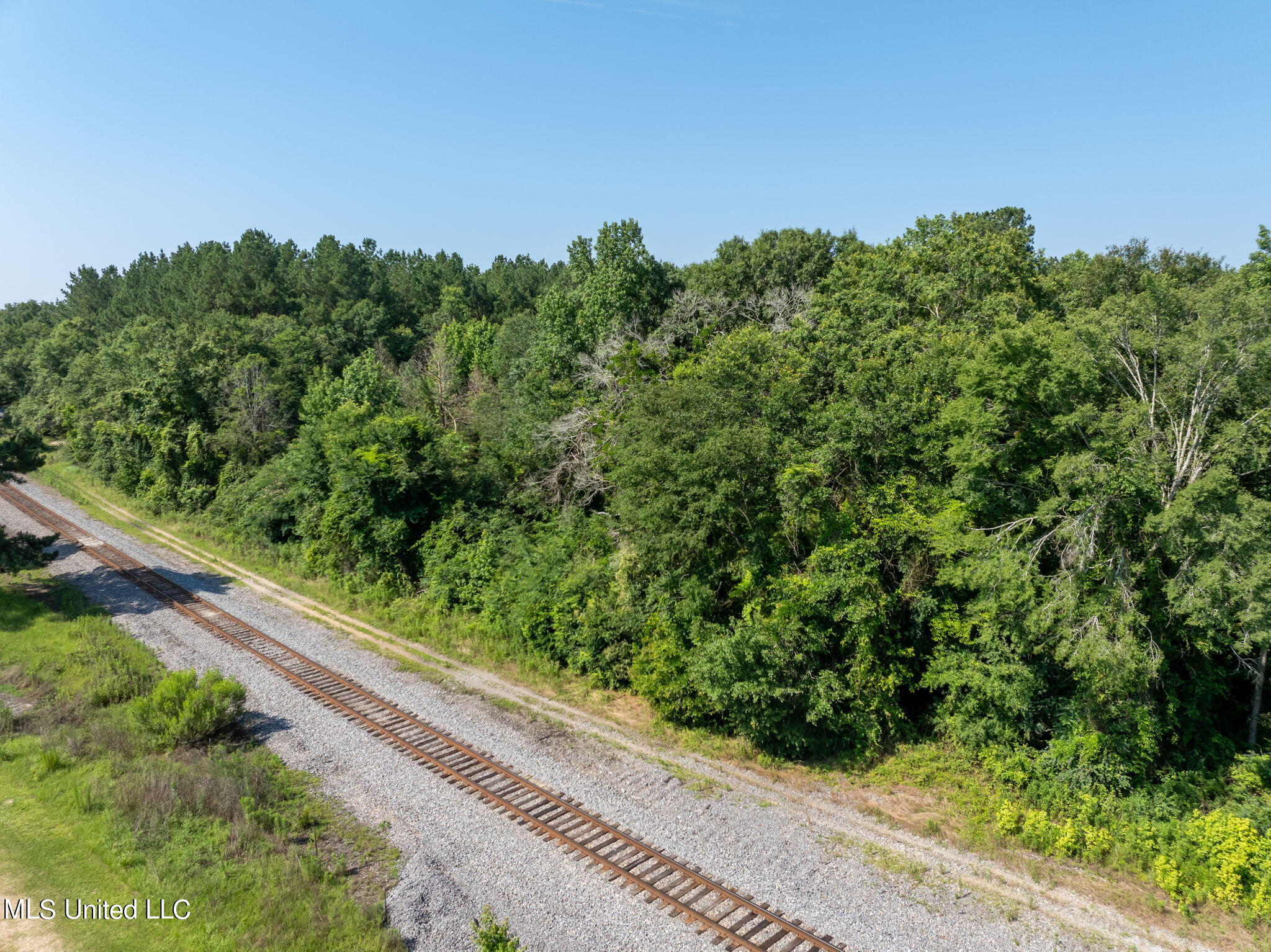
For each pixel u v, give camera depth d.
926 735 20.30
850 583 19.17
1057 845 15.49
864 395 21.62
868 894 13.81
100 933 11.83
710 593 20.62
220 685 18.94
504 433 36.62
